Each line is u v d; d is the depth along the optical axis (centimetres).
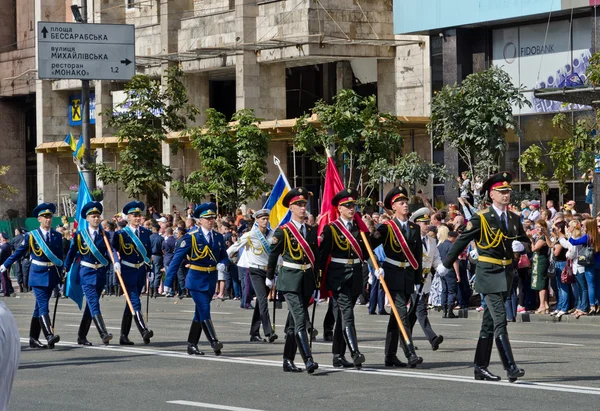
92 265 2294
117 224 4172
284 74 6038
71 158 7606
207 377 1744
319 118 4509
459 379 1672
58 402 1509
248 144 4853
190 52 6109
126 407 1453
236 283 4059
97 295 2295
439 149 5184
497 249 1623
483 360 1664
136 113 5353
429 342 2286
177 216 4500
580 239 2959
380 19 5659
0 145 8344
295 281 1792
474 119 3897
